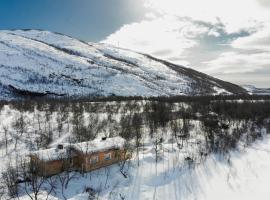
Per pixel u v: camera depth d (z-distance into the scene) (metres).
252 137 52.22
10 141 39.16
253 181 34.22
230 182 33.22
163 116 60.19
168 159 35.97
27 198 24.08
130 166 32.94
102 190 27.61
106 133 46.28
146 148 40.06
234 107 83.31
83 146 31.38
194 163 35.88
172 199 28.22
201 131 51.16
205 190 30.73
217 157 39.25
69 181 28.41
